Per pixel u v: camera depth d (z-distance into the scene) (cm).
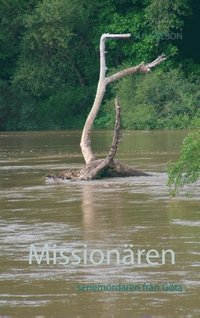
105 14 7881
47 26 7756
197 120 2748
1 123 7894
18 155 4591
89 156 3394
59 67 7944
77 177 3319
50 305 1603
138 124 7150
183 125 7081
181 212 2447
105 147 4953
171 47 7638
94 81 8062
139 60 7712
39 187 3111
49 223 2334
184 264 1839
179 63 7762
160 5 7531
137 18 7725
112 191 2944
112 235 2141
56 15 7681
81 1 7844
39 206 2641
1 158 4416
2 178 3425
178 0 7500
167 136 5938
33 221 2372
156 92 7338
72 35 7788
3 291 1688
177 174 2730
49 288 1703
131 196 2795
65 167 3822
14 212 2534
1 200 2795
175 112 7219
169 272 1784
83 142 3431
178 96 7319
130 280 1736
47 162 4106
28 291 1684
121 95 7475
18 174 3566
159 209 2511
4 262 1897
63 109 7931
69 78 8062
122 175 3341
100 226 2269
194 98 7312
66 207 2602
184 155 2692
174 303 1600
